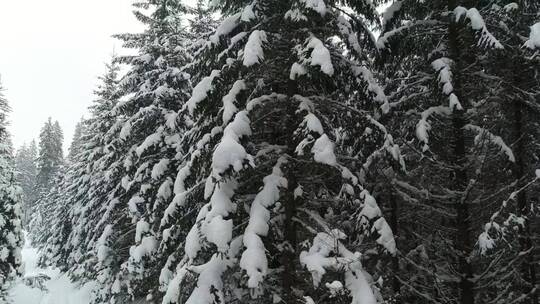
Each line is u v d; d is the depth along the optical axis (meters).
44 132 58.19
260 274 6.68
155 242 13.56
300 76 8.01
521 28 10.66
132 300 17.33
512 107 11.60
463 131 10.30
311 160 7.78
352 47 8.38
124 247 18.31
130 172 16.38
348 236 9.77
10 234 22.78
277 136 9.41
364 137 8.80
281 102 8.43
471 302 9.42
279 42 8.60
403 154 11.12
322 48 7.35
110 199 18.34
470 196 10.73
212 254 8.30
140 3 18.61
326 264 6.87
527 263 10.55
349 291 7.06
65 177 36.69
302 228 8.78
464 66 10.69
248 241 7.04
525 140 11.70
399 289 11.23
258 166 8.26
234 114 7.98
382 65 10.49
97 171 22.11
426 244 11.74
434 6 10.96
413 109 10.54
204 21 18.41
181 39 17.95
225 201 7.32
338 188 9.47
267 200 7.58
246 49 7.41
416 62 11.88
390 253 7.58
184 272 7.52
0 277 22.86
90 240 21.64
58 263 33.12
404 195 10.63
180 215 8.93
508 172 11.34
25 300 27.42
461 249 9.67
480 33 8.92
